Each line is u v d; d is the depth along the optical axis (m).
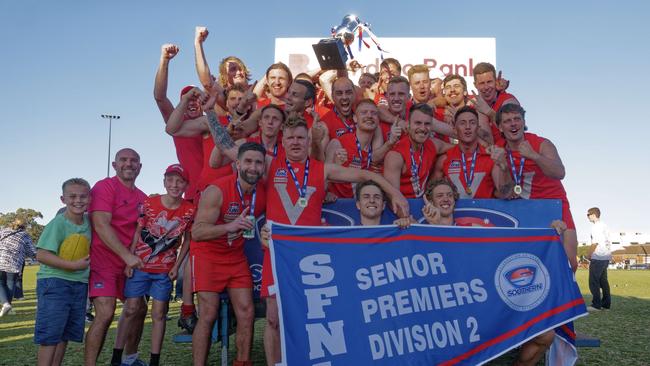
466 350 3.80
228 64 6.27
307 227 3.82
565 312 3.98
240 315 4.07
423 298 3.84
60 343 4.44
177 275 4.93
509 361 4.90
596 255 9.92
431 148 5.00
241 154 3.89
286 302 3.63
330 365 3.58
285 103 5.69
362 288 3.76
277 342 3.92
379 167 4.98
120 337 4.76
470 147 4.81
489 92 5.93
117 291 4.67
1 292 10.00
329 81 7.14
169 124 4.98
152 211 4.78
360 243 3.87
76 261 4.21
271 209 4.02
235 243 4.09
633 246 84.31
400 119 5.15
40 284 4.21
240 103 5.22
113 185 4.70
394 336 3.71
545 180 4.76
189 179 5.27
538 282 4.03
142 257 4.72
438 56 10.77
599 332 7.06
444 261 3.96
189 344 6.66
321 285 3.72
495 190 4.72
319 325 3.63
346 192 4.86
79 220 4.41
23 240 10.29
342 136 4.93
